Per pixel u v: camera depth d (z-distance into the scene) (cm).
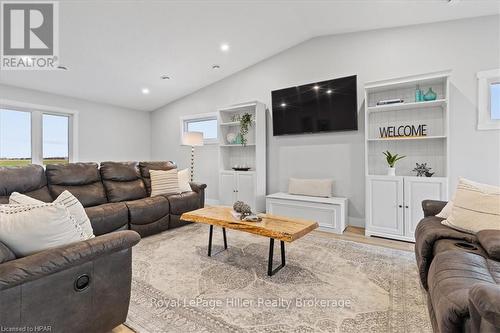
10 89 421
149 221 325
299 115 407
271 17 333
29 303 111
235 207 254
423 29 327
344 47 379
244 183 440
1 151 423
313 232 344
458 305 94
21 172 275
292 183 409
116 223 293
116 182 358
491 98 297
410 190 302
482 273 121
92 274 133
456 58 309
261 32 370
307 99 399
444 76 286
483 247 154
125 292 149
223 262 246
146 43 359
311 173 409
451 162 311
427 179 293
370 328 151
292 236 199
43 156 467
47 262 113
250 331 150
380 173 352
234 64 457
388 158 323
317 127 391
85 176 330
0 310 103
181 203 368
